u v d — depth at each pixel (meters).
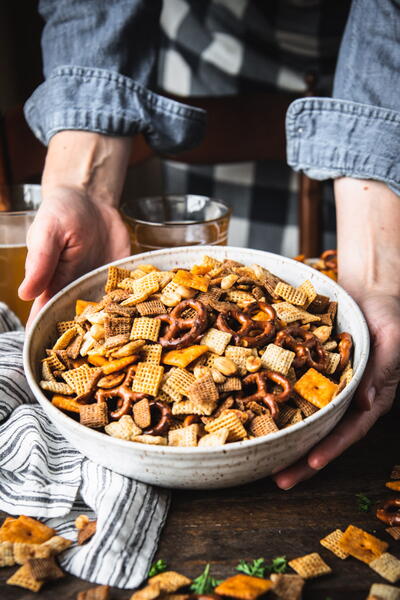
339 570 0.53
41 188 0.84
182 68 1.22
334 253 0.82
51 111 0.79
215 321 0.62
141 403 0.57
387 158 0.71
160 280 0.64
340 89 0.74
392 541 0.56
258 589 0.50
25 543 0.54
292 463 0.58
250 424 0.57
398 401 0.69
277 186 1.31
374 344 0.64
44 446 0.61
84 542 0.55
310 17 1.14
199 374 0.58
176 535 0.56
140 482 0.58
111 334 0.60
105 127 0.79
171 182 1.36
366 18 0.72
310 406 0.58
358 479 0.61
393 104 0.71
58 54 0.81
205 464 0.53
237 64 1.19
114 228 0.78
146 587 0.51
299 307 0.65
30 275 0.69
